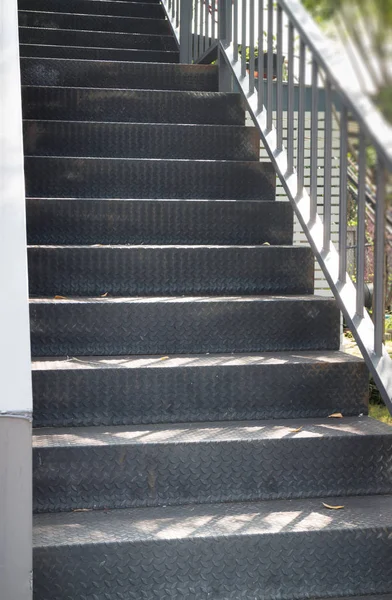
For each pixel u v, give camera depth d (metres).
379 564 1.99
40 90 3.70
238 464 2.20
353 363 2.50
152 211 3.13
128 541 1.88
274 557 1.94
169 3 5.18
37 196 3.28
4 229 1.87
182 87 4.15
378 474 2.26
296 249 2.99
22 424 1.45
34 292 2.83
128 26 5.12
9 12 2.98
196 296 2.91
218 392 2.45
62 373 2.36
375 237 2.19
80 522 2.02
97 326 2.62
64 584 1.85
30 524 1.47
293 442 2.22
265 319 2.71
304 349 2.74
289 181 2.94
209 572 1.91
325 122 2.52
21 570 1.48
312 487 2.24
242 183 3.43
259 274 2.97
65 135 3.51
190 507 2.15
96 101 3.76
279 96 3.11
